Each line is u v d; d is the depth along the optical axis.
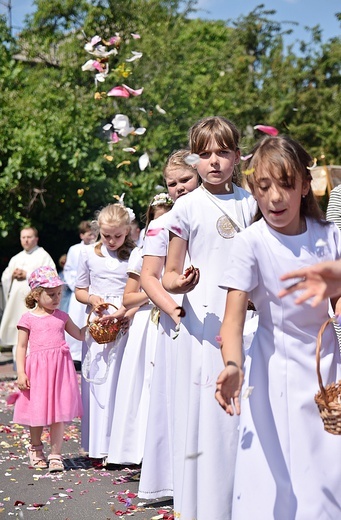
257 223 3.66
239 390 3.41
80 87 21.02
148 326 6.13
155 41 21.98
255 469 3.49
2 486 5.90
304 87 24.06
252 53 25.41
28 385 6.49
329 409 3.28
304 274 3.02
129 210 6.91
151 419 5.12
